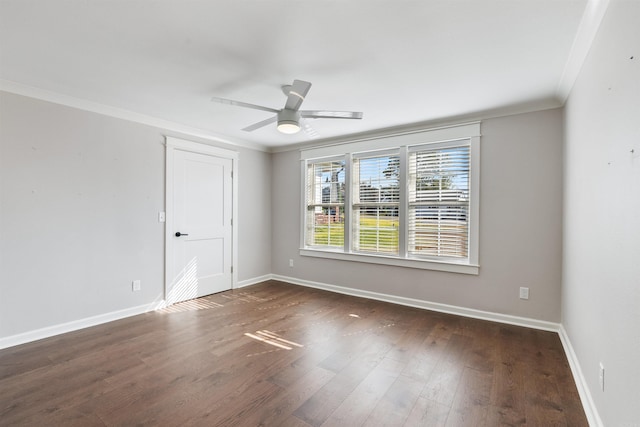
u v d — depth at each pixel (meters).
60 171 2.85
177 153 3.81
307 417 1.72
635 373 1.16
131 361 2.35
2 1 1.53
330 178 4.54
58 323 2.85
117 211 3.26
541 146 2.96
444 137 3.49
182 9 1.61
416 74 2.36
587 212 1.93
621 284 1.32
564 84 2.48
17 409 1.77
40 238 2.74
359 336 2.84
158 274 3.63
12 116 2.58
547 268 2.95
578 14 1.62
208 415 1.73
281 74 2.37
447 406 1.82
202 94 2.79
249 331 2.96
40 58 2.15
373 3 1.54
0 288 2.54
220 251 4.36
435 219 3.61
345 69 2.28
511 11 1.60
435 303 3.57
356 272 4.20
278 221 5.07
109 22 1.73
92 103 3.01
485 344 2.66
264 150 5.01
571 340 2.39
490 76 2.38
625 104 1.28
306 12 1.63
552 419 1.71
